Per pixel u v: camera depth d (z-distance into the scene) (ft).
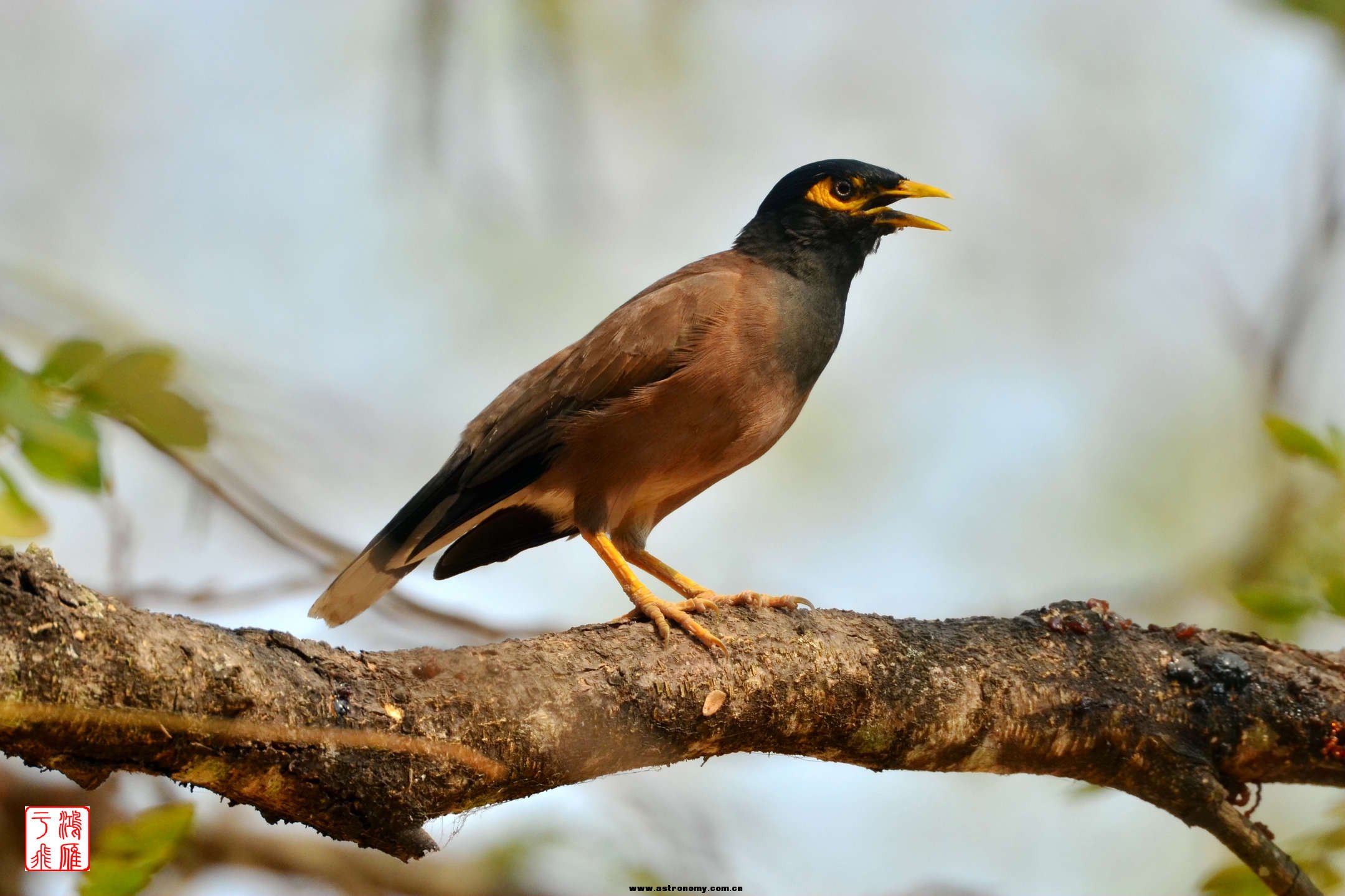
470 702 18.76
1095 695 22.84
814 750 22.34
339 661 18.17
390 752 17.71
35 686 15.23
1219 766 23.22
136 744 15.94
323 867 33.63
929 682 22.49
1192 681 23.13
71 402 16.89
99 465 16.25
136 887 19.06
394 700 18.16
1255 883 22.38
